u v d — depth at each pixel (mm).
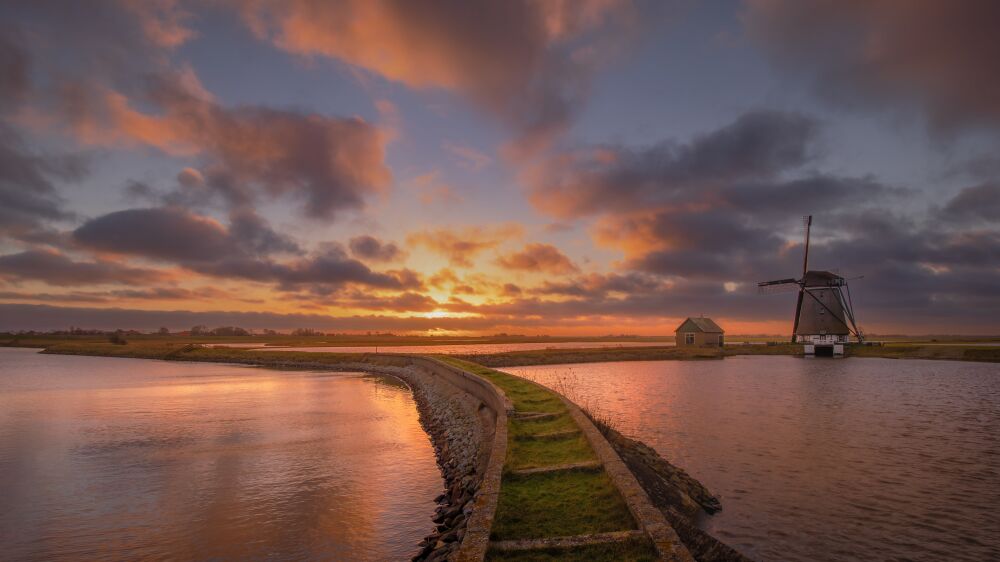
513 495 11211
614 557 8109
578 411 19953
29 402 40656
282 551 12922
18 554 12820
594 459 13562
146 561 12398
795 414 30844
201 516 15344
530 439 16219
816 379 53750
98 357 118688
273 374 69500
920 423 28109
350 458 22406
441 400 36969
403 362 73625
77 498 17062
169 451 23688
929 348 89438
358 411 35906
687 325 111625
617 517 9750
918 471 18984
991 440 23969
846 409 32875
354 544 13328
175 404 39344
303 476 19594
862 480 17953
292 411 35812
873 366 72750
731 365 77812
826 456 20984
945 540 13227
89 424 30719
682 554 7859
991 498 16141
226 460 22031
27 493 17578
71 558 12594
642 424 27562
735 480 17891
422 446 24906
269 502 16578
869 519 14594
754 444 22969
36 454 23156
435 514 15461
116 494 17438
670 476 16422
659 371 66688
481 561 7926
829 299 95250
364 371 75750
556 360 85188
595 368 72938
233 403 39906
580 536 8859
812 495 16453
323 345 171000
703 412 31500
